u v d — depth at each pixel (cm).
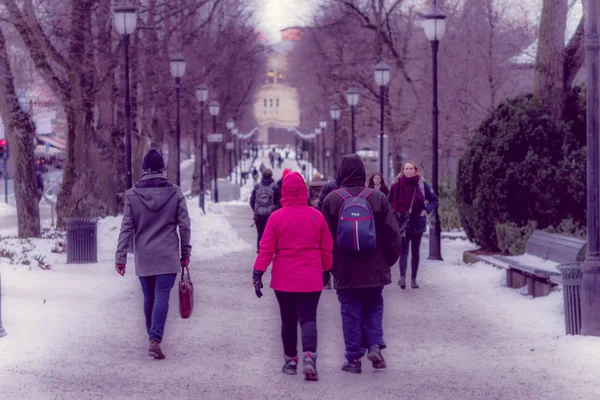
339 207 895
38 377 872
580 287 1092
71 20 2848
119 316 1285
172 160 6166
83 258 2005
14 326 1163
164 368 930
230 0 5597
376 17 4791
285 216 871
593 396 793
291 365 899
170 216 979
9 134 2658
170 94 4525
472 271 1856
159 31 4050
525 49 3862
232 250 2508
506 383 849
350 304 905
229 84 7244
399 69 4778
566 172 1922
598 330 1077
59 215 2997
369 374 898
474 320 1246
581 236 1767
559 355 973
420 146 4666
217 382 862
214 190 6569
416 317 1285
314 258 871
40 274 1753
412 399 790
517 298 1438
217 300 1491
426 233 3162
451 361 963
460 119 4047
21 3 2798
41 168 8806
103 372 905
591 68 1085
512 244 1883
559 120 2012
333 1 5197
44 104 4462
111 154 3578
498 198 1967
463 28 4038
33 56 2803
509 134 1967
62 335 1112
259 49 7338
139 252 974
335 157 5628
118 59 2959
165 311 975
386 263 896
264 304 1446
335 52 5816
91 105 2972
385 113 4834
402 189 1606
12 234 3106
